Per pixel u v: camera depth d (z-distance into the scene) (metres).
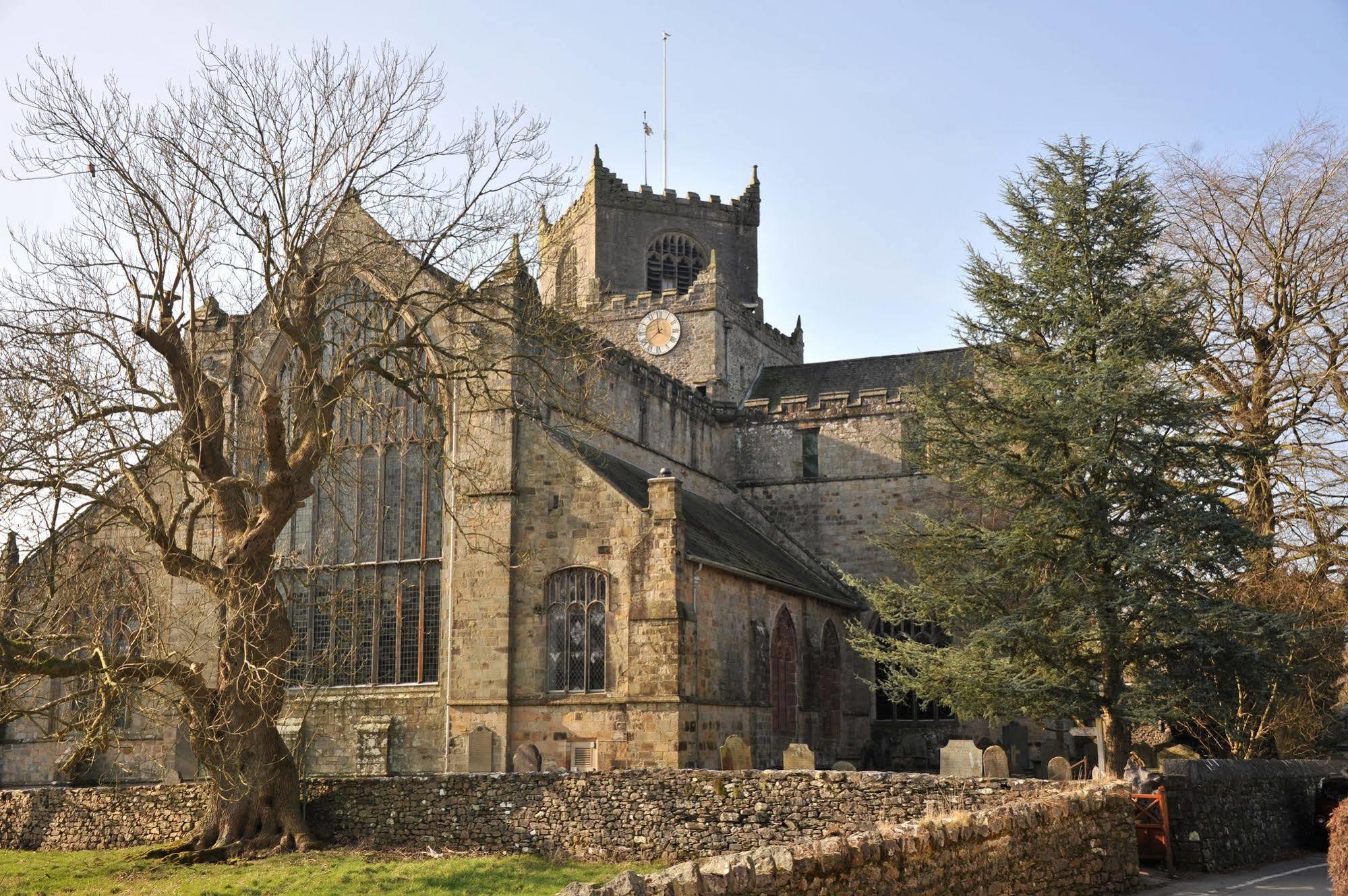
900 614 38.47
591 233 73.69
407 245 35.50
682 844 29.80
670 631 41.16
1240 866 27.23
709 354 66.19
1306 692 38.81
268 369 48.59
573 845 30.88
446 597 45.81
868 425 61.97
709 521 53.22
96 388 31.55
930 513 59.56
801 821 28.73
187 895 26.34
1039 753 52.62
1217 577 34.97
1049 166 38.12
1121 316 35.19
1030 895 19.77
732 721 44.53
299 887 26.86
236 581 32.00
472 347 44.09
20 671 29.98
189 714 32.59
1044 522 35.00
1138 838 25.97
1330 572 39.50
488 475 42.75
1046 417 35.03
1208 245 45.69
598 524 43.53
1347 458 40.16
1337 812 19.50
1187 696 33.16
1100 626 33.22
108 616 35.72
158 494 48.53
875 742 55.66
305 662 45.94
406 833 32.75
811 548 61.84
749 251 77.81
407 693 45.62
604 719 41.91
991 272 38.19
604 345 46.84
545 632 43.75
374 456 48.28
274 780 33.03
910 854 16.91
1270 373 43.25
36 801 35.97
